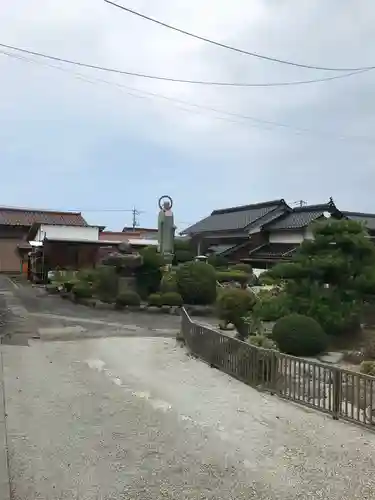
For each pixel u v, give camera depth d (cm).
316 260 1038
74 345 1105
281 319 928
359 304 1047
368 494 408
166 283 1906
